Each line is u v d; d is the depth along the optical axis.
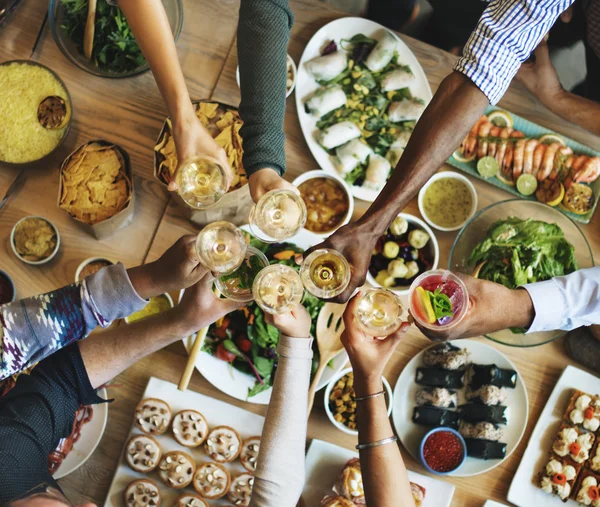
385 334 1.34
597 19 2.19
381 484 1.28
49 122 1.85
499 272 1.91
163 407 1.84
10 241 1.86
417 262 1.95
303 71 2.00
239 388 1.85
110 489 1.81
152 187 1.94
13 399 1.33
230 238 1.29
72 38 1.89
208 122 1.75
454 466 1.83
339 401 1.87
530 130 2.04
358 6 2.59
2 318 1.24
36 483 1.19
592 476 1.91
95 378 1.40
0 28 1.96
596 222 2.05
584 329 1.93
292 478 1.30
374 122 2.01
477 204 2.03
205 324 1.41
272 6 1.53
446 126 1.39
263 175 1.51
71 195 1.79
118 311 1.29
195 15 2.00
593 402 1.89
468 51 1.39
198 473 1.84
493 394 1.87
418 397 1.91
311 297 1.82
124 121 1.97
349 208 1.92
